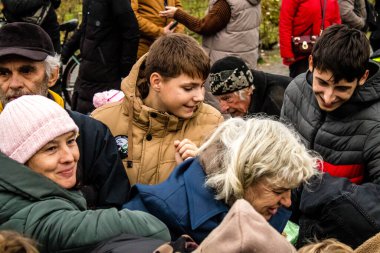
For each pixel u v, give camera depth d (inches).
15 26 101.4
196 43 101.5
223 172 76.7
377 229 85.4
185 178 81.1
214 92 135.9
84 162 98.6
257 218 56.4
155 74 101.0
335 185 89.0
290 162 73.3
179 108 102.0
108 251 66.7
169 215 79.3
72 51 252.5
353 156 105.3
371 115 103.3
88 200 97.7
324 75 100.2
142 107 104.5
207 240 56.3
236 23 198.7
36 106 77.7
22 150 76.6
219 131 80.5
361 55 97.7
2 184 73.9
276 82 139.5
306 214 91.3
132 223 73.4
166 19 218.2
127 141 106.7
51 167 77.4
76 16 372.2
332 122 106.8
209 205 77.9
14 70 100.7
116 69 198.7
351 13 231.3
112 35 194.5
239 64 132.4
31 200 74.4
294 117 115.7
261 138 74.2
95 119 103.0
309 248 63.9
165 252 63.4
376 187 89.4
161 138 106.3
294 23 206.8
